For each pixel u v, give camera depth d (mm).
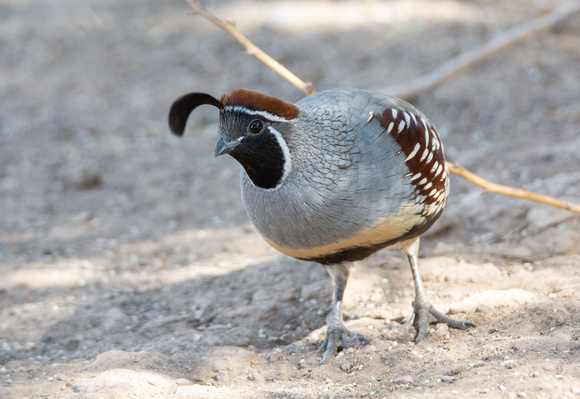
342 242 6789
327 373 7035
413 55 17531
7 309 9711
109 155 15320
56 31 21328
